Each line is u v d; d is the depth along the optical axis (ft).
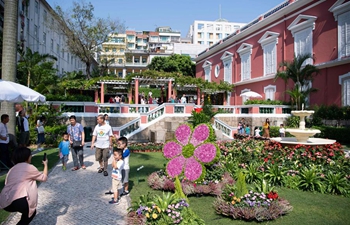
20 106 37.06
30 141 45.14
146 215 13.87
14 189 12.67
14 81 32.68
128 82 82.79
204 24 288.92
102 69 117.70
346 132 50.16
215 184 20.94
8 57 32.27
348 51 56.65
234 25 294.25
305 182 22.77
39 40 102.01
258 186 19.36
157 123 57.93
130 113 62.85
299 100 62.44
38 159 33.19
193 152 22.49
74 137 28.58
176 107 59.88
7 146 28.22
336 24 59.36
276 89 77.56
